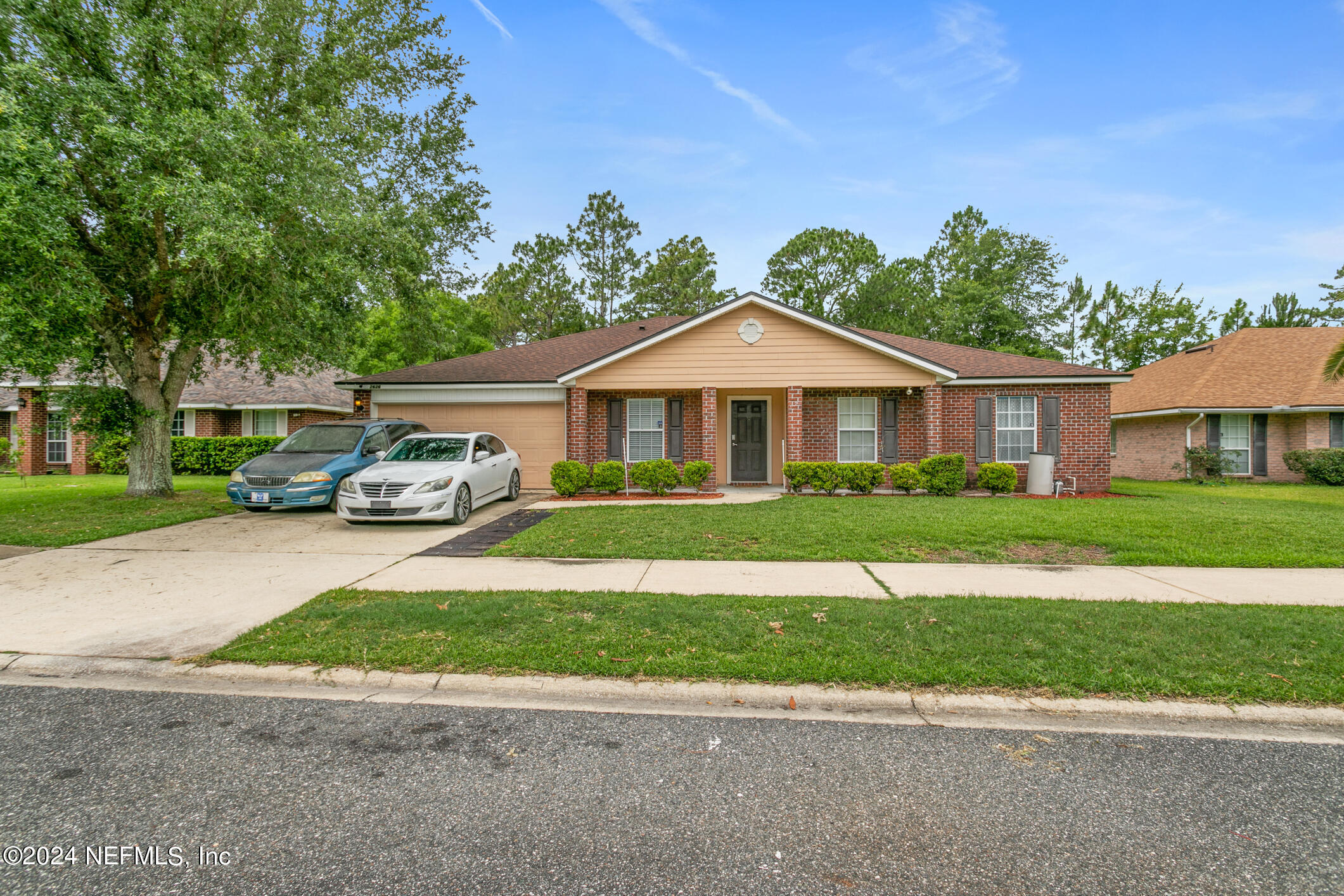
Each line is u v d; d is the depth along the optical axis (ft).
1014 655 14.94
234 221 28.84
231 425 75.46
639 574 23.40
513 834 8.79
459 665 14.61
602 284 143.13
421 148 49.49
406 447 38.42
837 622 17.25
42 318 29.25
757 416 55.11
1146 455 74.69
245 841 8.64
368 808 9.43
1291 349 72.43
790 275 128.16
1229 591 20.86
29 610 19.01
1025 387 50.85
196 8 33.88
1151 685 13.34
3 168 25.39
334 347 43.09
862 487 47.70
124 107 30.99
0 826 8.98
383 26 45.70
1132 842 8.63
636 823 9.05
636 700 13.51
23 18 30.22
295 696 13.61
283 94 42.86
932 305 120.88
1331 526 31.55
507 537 31.04
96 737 11.70
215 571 24.03
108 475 69.46
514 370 55.47
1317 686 13.26
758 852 8.40
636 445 54.08
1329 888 7.70
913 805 9.54
